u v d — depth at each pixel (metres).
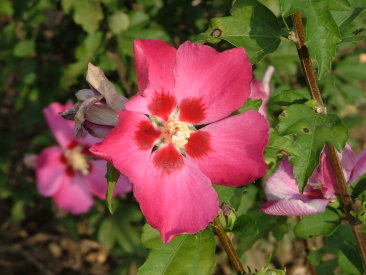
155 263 0.27
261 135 0.25
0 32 0.55
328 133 0.26
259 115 0.25
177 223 0.25
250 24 0.28
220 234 0.28
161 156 0.26
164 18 0.49
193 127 0.27
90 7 0.47
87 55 0.47
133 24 0.47
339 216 0.30
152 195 0.25
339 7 0.25
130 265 0.57
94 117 0.26
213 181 0.25
